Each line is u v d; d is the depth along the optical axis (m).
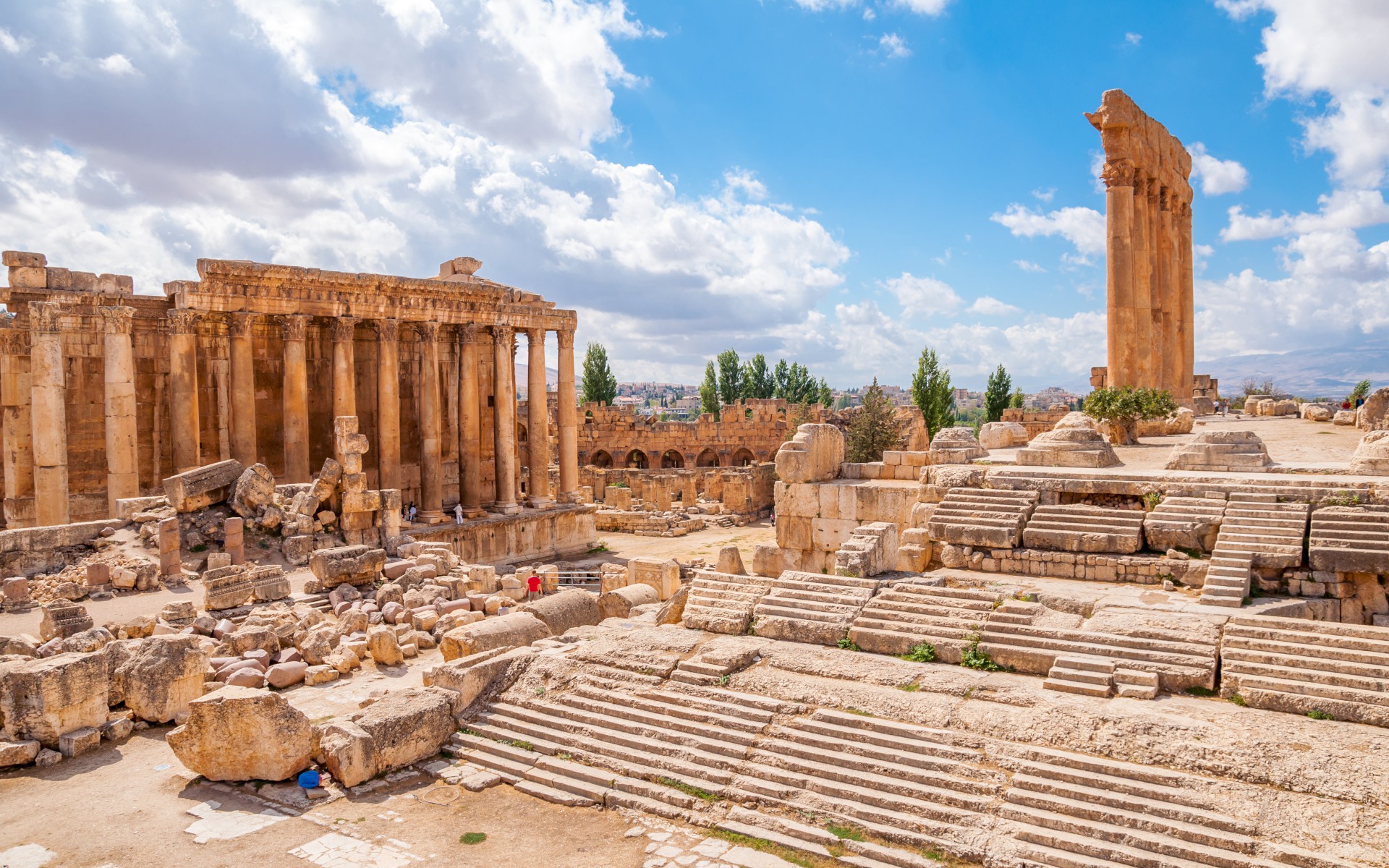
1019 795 13.09
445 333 51.50
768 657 18.59
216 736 15.91
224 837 14.05
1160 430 43.31
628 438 88.25
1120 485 23.47
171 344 37.97
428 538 43.19
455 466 52.16
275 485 33.56
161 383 40.75
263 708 15.91
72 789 15.81
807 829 13.40
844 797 13.94
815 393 116.19
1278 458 28.53
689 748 15.78
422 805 15.27
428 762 16.98
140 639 20.48
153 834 14.16
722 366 114.94
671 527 59.25
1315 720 14.03
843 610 20.02
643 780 15.32
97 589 25.91
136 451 36.41
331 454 45.44
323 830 14.30
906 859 12.48
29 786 15.97
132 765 16.89
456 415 52.22
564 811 14.85
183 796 15.56
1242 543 19.97
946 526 23.72
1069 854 12.04
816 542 28.69
